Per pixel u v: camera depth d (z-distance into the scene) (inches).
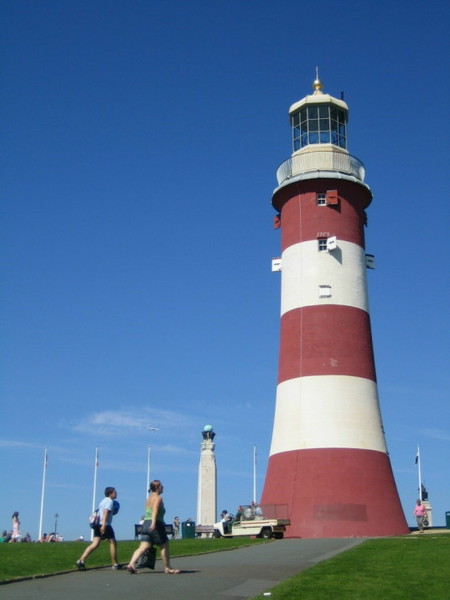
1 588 826.8
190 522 2247.8
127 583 860.6
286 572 969.5
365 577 887.7
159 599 746.2
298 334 2212.1
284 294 2301.9
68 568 1004.6
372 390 2186.3
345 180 2316.7
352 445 2084.2
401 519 2070.6
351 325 2203.5
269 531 1925.4
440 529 2250.2
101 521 999.6
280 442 2161.7
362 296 2269.9
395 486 2148.1
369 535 1991.9
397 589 808.9
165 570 955.3
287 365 2218.3
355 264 2279.8
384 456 2137.1
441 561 1056.8
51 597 759.1
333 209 2300.7
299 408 2142.0
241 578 906.1
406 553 1179.3
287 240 2338.8
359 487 2042.3
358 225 2338.8
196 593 784.3
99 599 745.6
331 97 2442.2
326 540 1614.2
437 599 759.7
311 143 2417.6
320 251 2260.1
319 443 2085.4
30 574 933.8
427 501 2534.5
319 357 2162.9
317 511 2015.3
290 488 2075.5
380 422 2187.5
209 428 2733.8
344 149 2431.1
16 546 1311.5
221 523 2058.3
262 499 2164.1
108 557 1143.0
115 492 1022.4
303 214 2310.5
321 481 2046.0
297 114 2482.8
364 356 2201.0
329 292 2214.6
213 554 1261.1
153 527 947.3
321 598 748.6
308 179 2309.3
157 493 964.0
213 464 2696.9
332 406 2113.7
